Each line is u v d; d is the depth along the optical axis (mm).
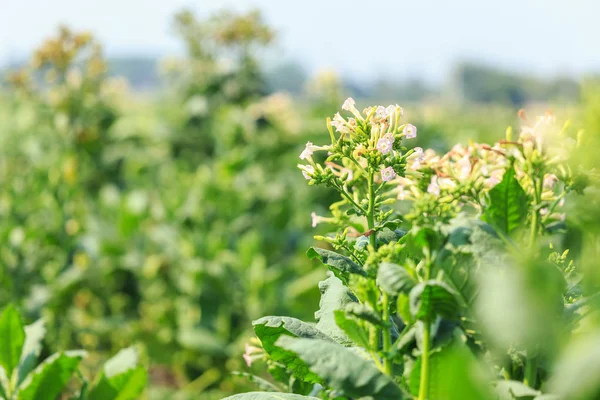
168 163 9023
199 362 5512
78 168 8156
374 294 1752
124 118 9328
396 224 1953
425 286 1512
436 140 7457
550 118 1967
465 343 1745
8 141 8406
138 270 6562
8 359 2863
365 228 2205
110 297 6508
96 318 6426
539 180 1989
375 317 1669
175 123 9156
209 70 9422
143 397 5125
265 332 1883
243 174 7723
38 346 3029
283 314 5504
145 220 7422
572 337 1614
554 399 1516
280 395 1915
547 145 1942
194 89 9328
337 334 1960
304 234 6824
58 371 2861
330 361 1527
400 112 1957
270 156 8312
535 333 1359
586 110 1967
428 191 1978
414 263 2018
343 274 1900
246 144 8414
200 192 7219
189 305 6086
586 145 1938
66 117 8109
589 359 1142
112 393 3008
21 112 8898
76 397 2971
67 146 8133
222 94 9219
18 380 2873
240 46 9328
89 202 7980
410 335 1714
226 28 9258
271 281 5633
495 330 1367
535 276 1380
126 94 9484
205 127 8969
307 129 8711
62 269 6262
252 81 9328
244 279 5773
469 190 1953
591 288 1777
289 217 6852
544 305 1374
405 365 1826
